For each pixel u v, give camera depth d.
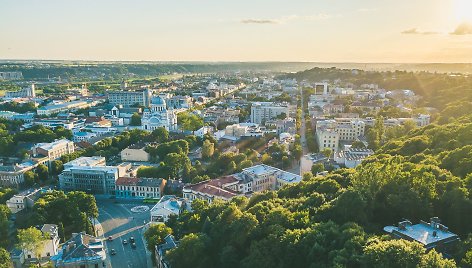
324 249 198.00
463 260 177.12
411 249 171.00
